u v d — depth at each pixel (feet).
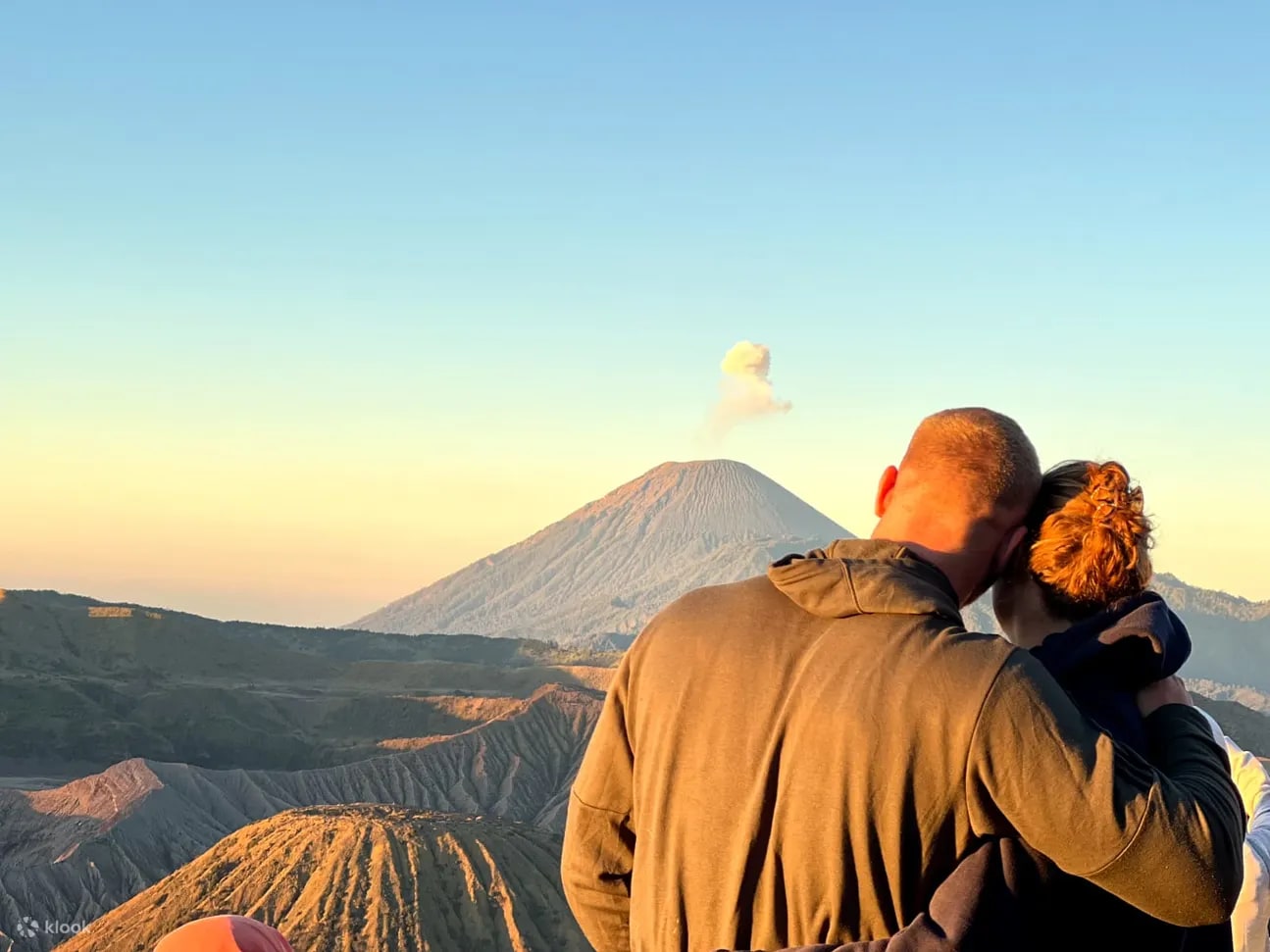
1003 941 7.55
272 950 7.45
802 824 8.04
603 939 9.73
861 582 8.46
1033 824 7.64
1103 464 9.25
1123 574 8.84
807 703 8.20
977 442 9.05
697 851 8.54
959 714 7.75
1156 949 8.11
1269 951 10.81
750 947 8.30
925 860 7.89
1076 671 8.70
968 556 9.14
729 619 8.94
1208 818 7.67
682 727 8.75
